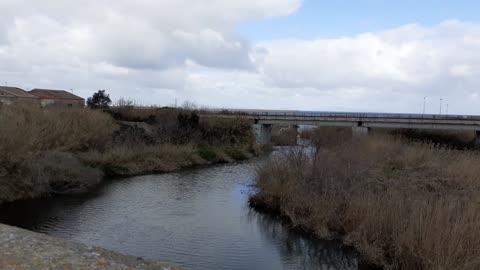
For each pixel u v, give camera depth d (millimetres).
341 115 51812
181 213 15867
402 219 10242
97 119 27234
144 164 26438
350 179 14758
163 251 11484
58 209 15875
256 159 35031
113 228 13594
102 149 26719
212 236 13008
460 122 43938
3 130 16812
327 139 24016
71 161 21172
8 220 14094
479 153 23156
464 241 8539
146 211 16062
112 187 20781
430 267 8516
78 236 12578
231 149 36531
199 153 32500
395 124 46375
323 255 11406
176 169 27906
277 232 13492
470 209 9602
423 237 9016
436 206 9930
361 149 21734
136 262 7312
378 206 11430
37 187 17797
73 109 27703
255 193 18188
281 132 58969
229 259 11016
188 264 10555
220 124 40438
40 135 20172
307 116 50906
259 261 10922
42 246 7473
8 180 16938
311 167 16594
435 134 48344
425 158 19938
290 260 11047
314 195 14586
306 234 13125
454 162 18797
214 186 21766
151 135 32875
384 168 18250
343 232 12633
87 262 6754
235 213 15984
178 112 40062
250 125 44562
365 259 10664
